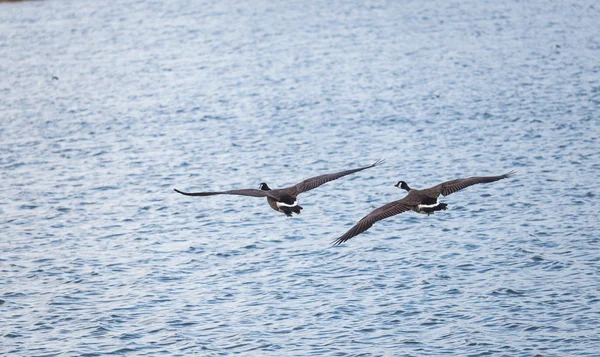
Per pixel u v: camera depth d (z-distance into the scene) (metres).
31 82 82.62
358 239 40.53
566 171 48.94
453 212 43.69
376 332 31.02
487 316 31.92
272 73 80.31
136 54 93.25
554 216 42.12
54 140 61.88
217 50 92.94
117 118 67.44
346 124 61.56
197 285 36.19
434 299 33.56
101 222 44.97
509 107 63.56
